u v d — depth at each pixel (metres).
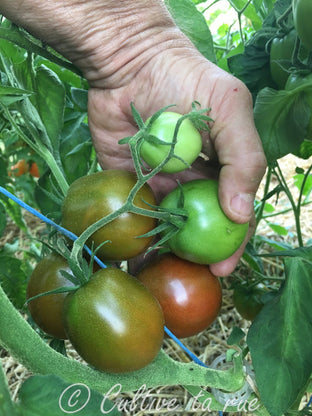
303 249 0.23
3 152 0.56
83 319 0.16
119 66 0.23
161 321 0.17
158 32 0.23
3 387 0.13
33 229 0.64
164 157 0.18
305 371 0.20
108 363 0.16
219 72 0.22
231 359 0.21
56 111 0.28
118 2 0.22
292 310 0.21
